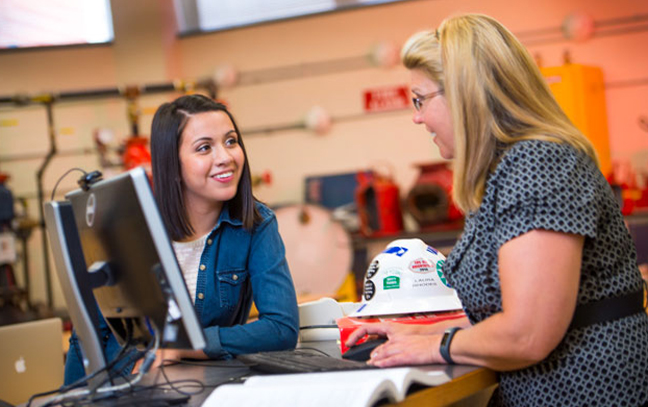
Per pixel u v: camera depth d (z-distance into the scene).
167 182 1.91
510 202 1.38
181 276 1.35
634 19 5.77
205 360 1.80
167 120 1.90
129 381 1.54
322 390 1.18
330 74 6.51
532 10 6.00
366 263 5.81
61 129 6.50
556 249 1.33
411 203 5.67
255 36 6.65
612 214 1.44
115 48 6.50
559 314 1.32
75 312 1.50
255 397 1.21
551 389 1.41
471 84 1.45
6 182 5.87
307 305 2.08
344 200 6.23
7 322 4.53
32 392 2.60
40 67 6.66
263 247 1.95
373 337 1.70
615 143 5.80
